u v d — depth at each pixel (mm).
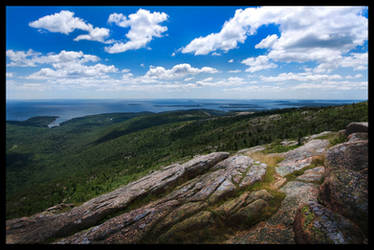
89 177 95438
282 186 13578
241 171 15211
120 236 10398
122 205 13727
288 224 9695
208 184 14008
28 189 42562
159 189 15164
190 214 10953
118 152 180875
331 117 79812
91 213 12992
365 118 59094
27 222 12742
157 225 10664
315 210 9195
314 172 14625
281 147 27797
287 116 127250
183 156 116750
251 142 97312
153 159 138125
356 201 8508
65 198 44312
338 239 7520
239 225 10078
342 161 10922
